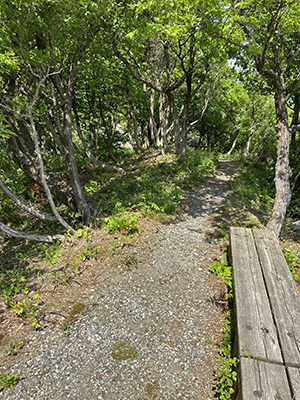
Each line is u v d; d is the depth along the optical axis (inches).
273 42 253.4
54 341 144.3
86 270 201.3
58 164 490.3
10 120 288.2
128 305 165.3
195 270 195.0
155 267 200.1
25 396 117.7
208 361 127.5
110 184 437.1
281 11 225.5
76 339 144.5
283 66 262.1
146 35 292.4
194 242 233.1
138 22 302.7
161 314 157.1
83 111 609.6
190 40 380.2
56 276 194.4
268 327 113.0
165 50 427.2
